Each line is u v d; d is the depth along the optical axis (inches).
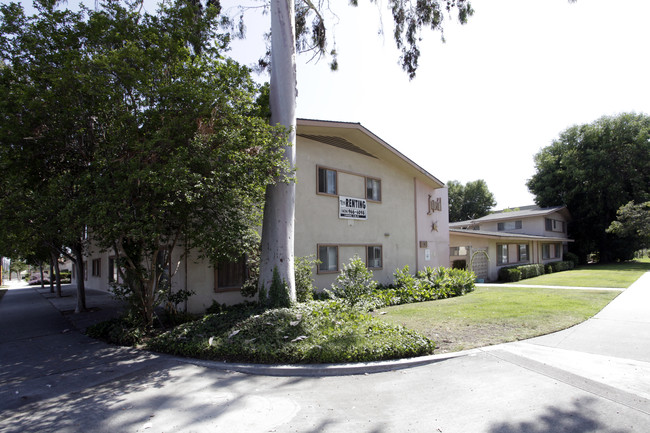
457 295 551.2
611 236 1354.6
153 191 267.0
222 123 284.2
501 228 1352.1
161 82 270.4
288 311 299.1
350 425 148.3
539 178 1493.6
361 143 591.5
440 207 807.7
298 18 510.0
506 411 155.4
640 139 1239.5
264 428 147.9
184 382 203.2
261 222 400.8
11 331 384.8
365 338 246.5
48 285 1433.3
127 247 325.1
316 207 524.4
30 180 282.5
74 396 186.2
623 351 233.0
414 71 498.6
